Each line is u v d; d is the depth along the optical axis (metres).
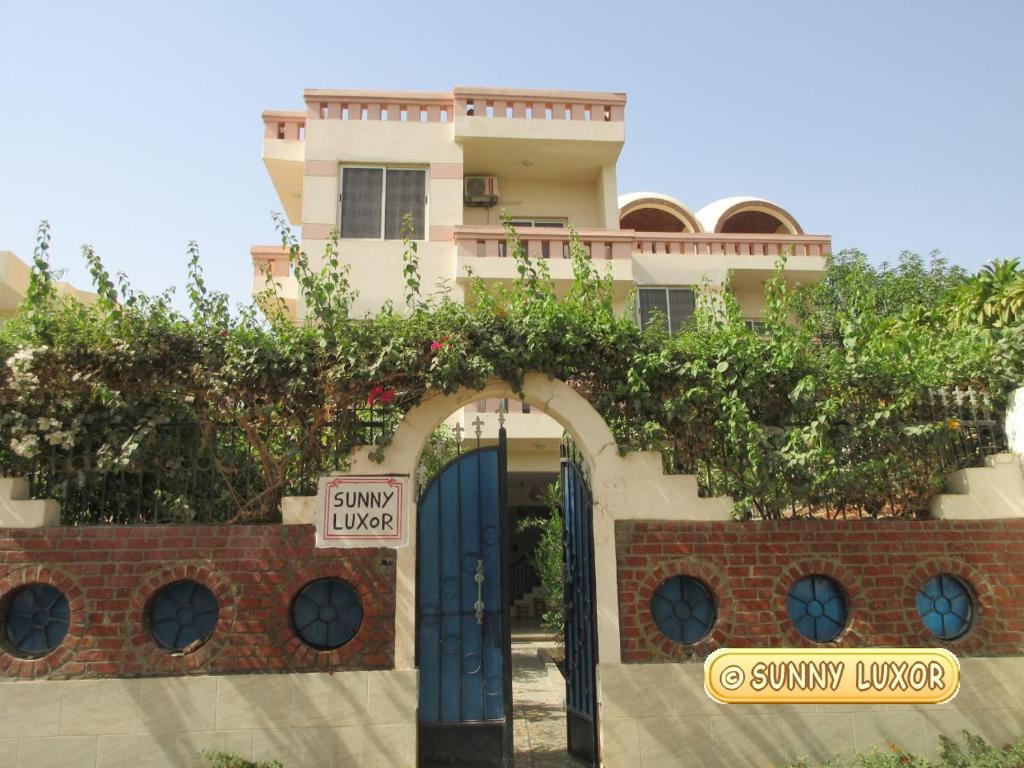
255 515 6.34
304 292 6.51
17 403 6.19
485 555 6.66
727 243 16.02
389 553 6.21
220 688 5.85
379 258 14.14
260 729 5.82
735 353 6.65
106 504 6.43
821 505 6.68
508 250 14.14
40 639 5.98
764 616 6.32
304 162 14.62
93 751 5.70
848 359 6.82
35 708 5.72
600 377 6.74
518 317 6.61
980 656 6.37
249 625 5.99
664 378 6.65
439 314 6.49
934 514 6.69
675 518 6.46
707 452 6.67
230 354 6.20
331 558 6.15
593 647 6.46
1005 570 6.55
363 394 6.35
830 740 6.11
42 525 6.02
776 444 6.52
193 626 6.13
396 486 6.33
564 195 16.61
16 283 13.79
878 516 6.82
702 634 6.41
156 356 6.16
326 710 5.89
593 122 15.35
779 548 6.46
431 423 6.52
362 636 6.06
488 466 6.86
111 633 5.89
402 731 5.90
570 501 7.38
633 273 15.28
